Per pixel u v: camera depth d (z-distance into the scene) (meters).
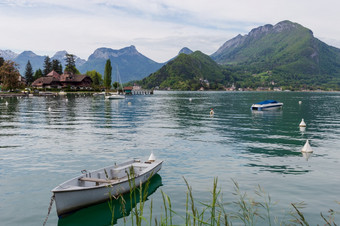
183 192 15.53
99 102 107.31
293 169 19.78
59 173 18.80
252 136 33.16
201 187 16.25
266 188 16.05
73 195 12.84
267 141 30.06
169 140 30.42
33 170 19.41
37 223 12.29
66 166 20.41
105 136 32.75
